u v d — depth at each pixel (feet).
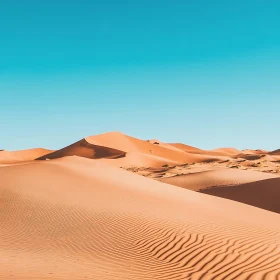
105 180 85.92
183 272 29.40
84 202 61.31
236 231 43.52
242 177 169.27
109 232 43.45
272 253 34.60
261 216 62.49
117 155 416.26
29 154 486.79
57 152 473.26
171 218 49.75
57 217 52.65
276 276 28.32
